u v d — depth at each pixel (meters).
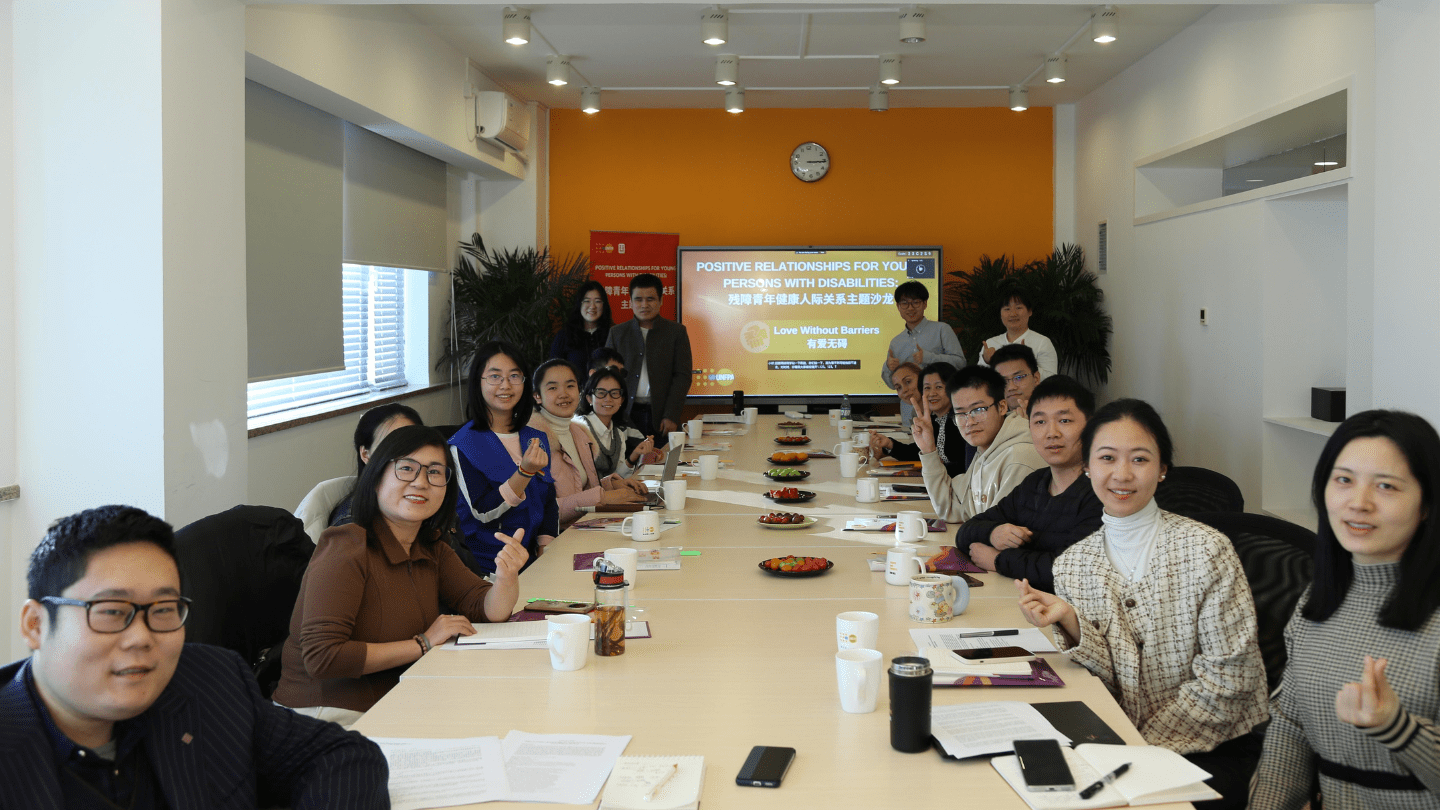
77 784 1.11
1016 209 8.20
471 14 5.66
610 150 8.21
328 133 5.44
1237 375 5.54
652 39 6.21
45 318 3.14
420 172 6.88
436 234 7.23
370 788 1.27
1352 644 1.47
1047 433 2.45
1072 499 2.46
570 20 5.79
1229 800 1.65
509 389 3.09
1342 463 1.45
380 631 1.97
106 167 3.10
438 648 1.92
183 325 3.21
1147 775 1.29
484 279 7.40
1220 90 5.55
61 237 3.12
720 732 1.49
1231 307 5.59
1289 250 5.20
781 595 2.29
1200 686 1.74
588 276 7.93
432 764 1.38
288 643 1.96
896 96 7.76
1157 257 6.55
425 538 2.08
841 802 1.26
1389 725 1.27
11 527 3.16
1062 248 7.98
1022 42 6.28
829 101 7.93
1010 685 1.66
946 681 1.67
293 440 5.15
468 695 1.66
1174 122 6.18
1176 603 1.79
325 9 4.66
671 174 8.20
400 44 5.59
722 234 8.23
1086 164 7.84
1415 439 1.39
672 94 7.68
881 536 2.95
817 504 3.49
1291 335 5.23
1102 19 5.51
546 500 3.25
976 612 2.12
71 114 3.11
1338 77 4.39
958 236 8.21
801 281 8.10
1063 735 1.43
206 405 3.34
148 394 3.12
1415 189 3.50
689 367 6.22
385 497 1.96
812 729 1.50
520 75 7.14
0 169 3.11
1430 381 3.40
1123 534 1.86
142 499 3.13
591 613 1.97
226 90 3.46
